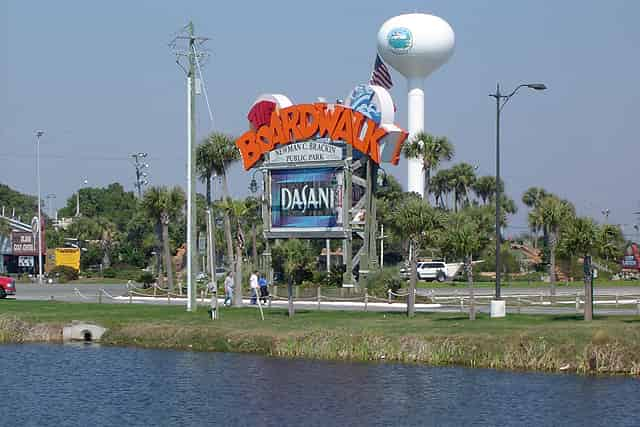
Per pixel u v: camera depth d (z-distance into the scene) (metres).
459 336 45.38
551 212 89.12
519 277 120.50
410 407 35.38
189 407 36.06
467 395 37.16
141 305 70.88
